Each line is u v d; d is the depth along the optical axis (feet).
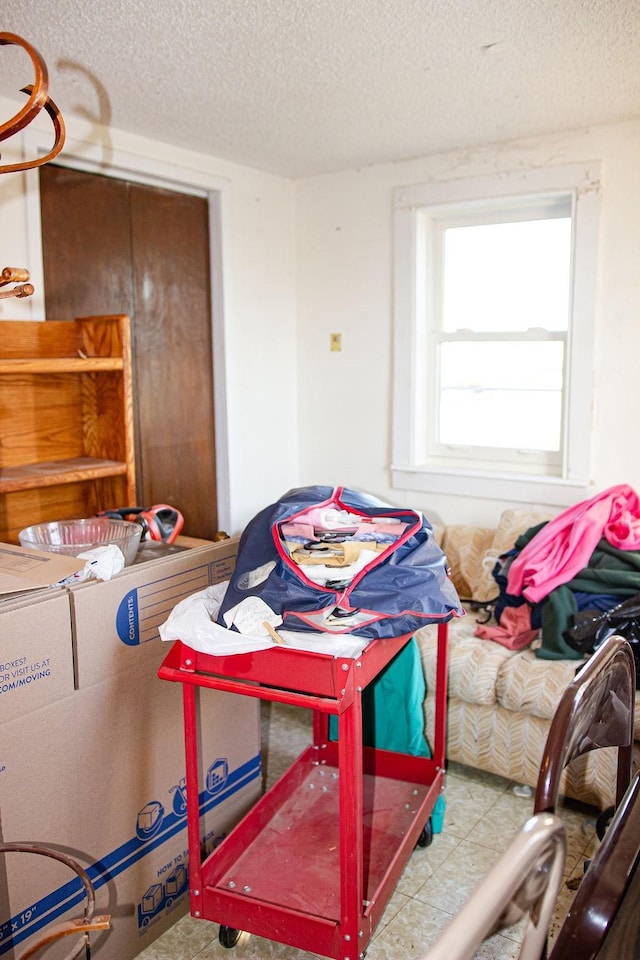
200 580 6.14
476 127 9.34
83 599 5.10
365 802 7.09
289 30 6.47
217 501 11.48
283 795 6.99
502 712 7.82
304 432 12.63
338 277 11.84
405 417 11.43
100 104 8.25
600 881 3.23
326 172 11.53
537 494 10.43
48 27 6.34
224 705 6.58
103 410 7.89
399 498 11.73
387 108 8.55
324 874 6.02
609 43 6.79
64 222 8.87
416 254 11.03
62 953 5.14
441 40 6.72
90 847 5.33
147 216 9.92
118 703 5.46
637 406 9.64
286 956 5.85
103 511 7.63
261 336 11.69
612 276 9.61
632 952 2.90
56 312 8.85
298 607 5.06
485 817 7.61
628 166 9.30
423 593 5.19
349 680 4.79
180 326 10.57
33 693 4.82
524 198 10.11
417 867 6.84
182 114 8.62
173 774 6.03
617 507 8.61
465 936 2.21
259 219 11.41
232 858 6.10
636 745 6.88
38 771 4.91
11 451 7.59
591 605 7.87
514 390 10.91
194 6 5.98
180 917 6.27
